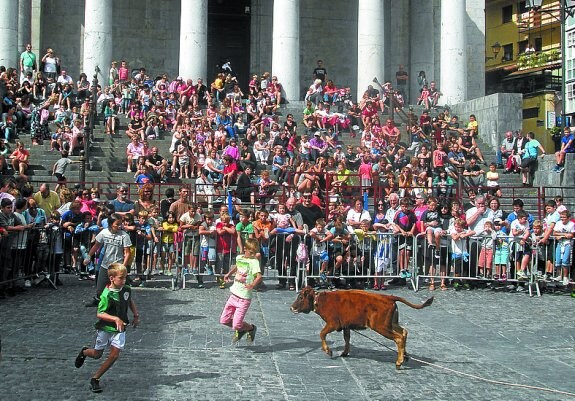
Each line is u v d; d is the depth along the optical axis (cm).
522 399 892
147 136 2662
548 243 1666
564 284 1642
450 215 1912
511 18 5038
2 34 3072
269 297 1548
